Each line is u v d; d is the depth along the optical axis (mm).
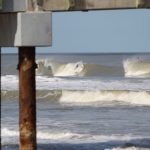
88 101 111438
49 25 33531
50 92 114062
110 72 183625
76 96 112812
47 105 104500
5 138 59625
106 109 96562
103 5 33781
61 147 54281
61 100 112812
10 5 33750
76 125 73000
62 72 181250
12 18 33938
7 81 139000
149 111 92875
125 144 55750
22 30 33219
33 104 34594
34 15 33344
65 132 65250
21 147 34719
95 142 57656
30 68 34406
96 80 150375
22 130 34625
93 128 70000
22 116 34562
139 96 109812
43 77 154875
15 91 113438
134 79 154250
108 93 112250
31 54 34375
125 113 89562
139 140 58625
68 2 33469
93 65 185125
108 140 59250
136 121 78000
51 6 33656
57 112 91000
